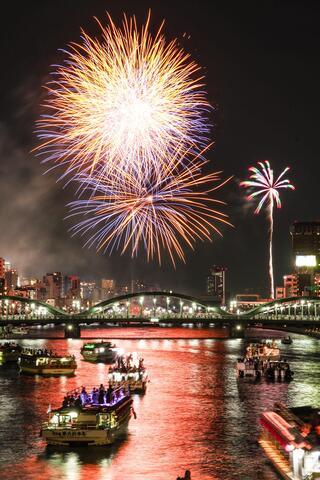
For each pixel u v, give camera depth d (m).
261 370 139.00
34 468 72.25
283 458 70.25
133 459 75.31
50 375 143.38
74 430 79.44
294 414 75.00
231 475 70.12
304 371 149.75
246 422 93.25
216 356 183.75
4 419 95.19
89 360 172.50
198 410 101.69
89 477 69.62
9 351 172.38
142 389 118.06
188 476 61.38
